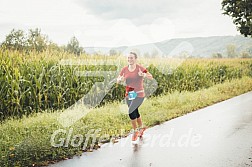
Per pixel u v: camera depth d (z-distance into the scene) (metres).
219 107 11.68
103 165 5.27
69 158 5.62
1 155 5.17
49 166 5.16
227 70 22.06
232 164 5.30
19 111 9.13
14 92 8.87
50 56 10.74
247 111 10.72
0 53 9.59
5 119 8.41
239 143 6.65
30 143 5.60
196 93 14.23
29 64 10.09
